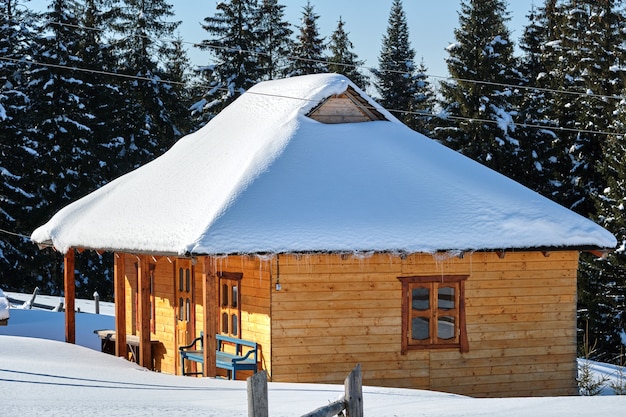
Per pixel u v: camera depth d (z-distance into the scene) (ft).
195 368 77.05
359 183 70.13
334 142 74.79
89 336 103.76
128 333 91.09
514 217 69.46
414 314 68.13
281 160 70.95
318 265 66.03
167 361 81.82
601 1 163.32
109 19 190.70
